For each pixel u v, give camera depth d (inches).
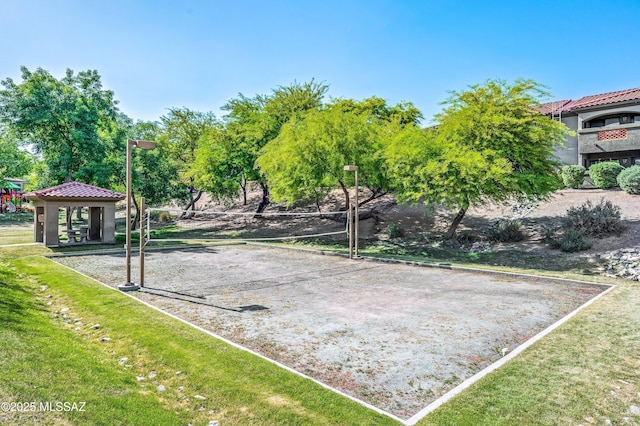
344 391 165.3
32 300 293.9
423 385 171.3
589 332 233.0
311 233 904.9
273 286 386.9
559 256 553.0
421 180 604.7
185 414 141.4
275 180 741.3
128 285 362.3
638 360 191.0
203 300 326.6
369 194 1133.1
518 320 268.1
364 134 689.6
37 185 1098.1
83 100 1027.9
